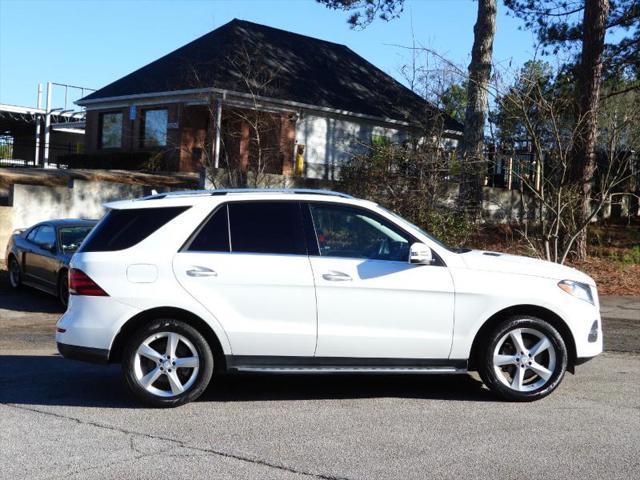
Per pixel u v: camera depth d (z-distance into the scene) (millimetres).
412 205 15758
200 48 28594
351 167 17266
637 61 20719
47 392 7199
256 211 6848
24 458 5289
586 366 8656
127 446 5574
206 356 6602
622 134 17672
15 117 38875
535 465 5188
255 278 6590
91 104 29875
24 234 14359
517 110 14922
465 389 7441
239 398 7047
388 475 4984
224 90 24219
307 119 27516
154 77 28188
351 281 6637
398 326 6691
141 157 26531
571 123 16094
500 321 6828
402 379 7875
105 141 29953
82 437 5785
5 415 6391
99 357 6551
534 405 6801
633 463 5242
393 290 6672
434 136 16812
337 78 30250
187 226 6730
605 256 18188
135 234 6703
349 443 5664
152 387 6609
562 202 16344
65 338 6613
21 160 40469
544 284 6852
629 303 13422
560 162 15273
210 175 18000
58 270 12586
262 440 5734
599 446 5613
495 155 16469
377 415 6457
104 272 6562
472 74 18141
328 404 6844
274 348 6602
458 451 5480
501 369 6883
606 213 25125
